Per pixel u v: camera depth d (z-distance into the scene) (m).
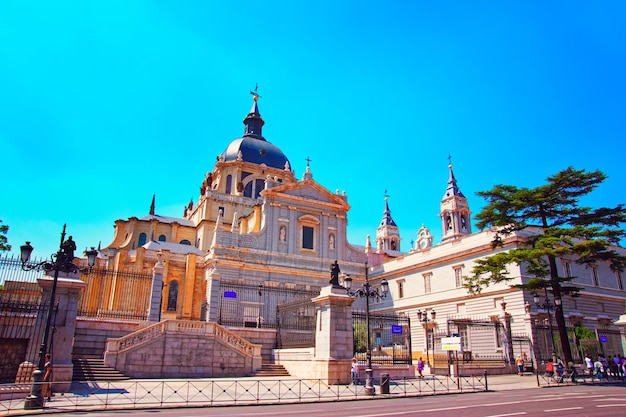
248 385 24.66
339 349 26.39
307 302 33.50
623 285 50.03
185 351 28.47
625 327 39.00
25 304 22.61
